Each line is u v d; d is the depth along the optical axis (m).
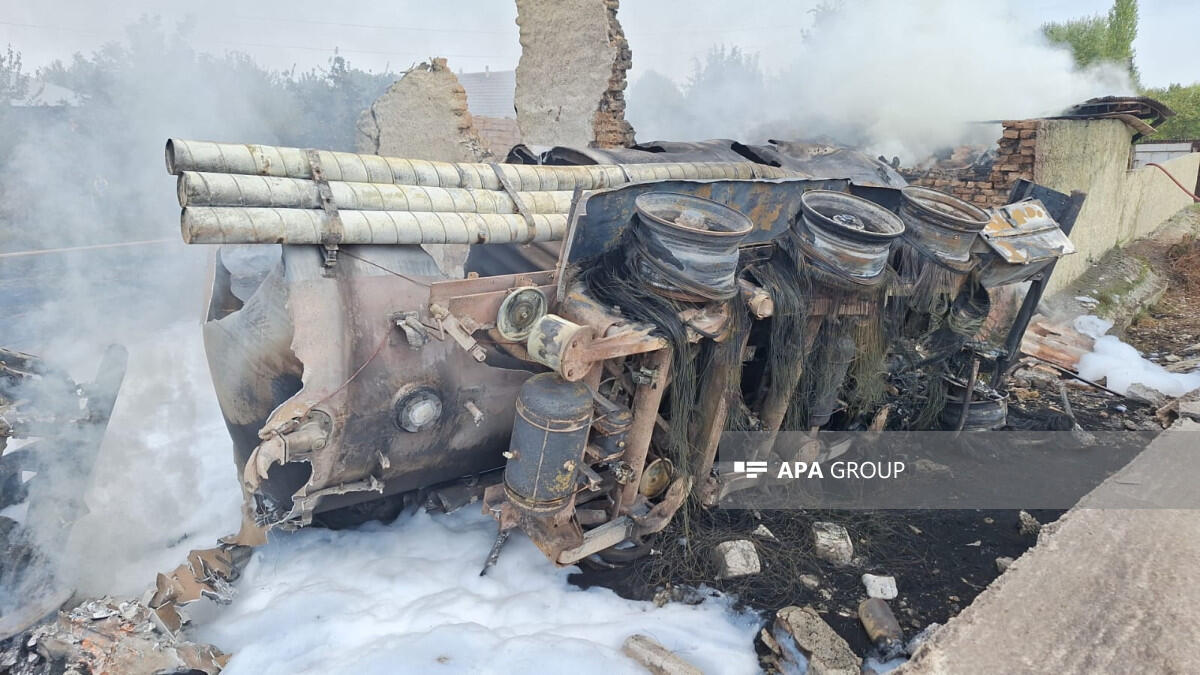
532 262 4.54
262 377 3.72
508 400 4.07
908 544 4.71
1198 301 12.41
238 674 3.26
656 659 3.36
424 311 3.61
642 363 3.84
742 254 4.46
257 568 3.98
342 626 3.57
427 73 9.84
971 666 2.46
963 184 10.32
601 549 3.98
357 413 3.51
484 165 4.37
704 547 4.40
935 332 5.74
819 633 3.56
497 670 3.30
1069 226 6.49
